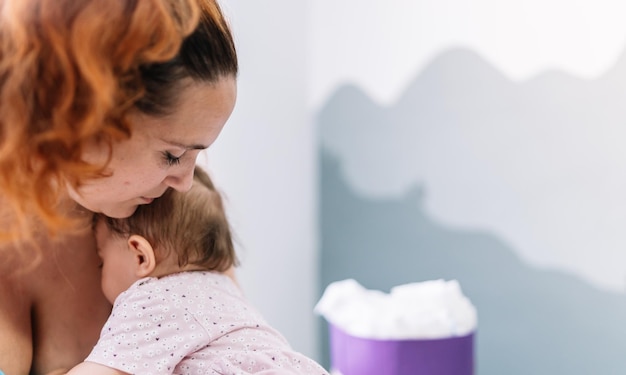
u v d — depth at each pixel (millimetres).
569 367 1657
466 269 1853
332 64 2158
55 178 640
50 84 578
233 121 1966
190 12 625
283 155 2143
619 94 1522
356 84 2092
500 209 1767
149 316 888
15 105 585
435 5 1866
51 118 585
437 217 1909
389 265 2049
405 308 1591
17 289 871
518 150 1716
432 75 1887
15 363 846
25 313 880
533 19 1667
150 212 942
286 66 2139
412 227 1979
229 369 878
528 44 1680
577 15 1588
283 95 2133
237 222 1701
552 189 1659
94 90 571
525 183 1708
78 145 601
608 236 1564
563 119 1627
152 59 592
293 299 2205
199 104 647
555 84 1636
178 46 604
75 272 928
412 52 1933
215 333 905
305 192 2227
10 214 715
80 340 936
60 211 845
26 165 610
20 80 579
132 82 596
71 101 576
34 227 833
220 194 1081
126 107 599
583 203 1604
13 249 857
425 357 1527
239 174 1996
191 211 960
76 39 566
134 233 938
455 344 1538
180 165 712
